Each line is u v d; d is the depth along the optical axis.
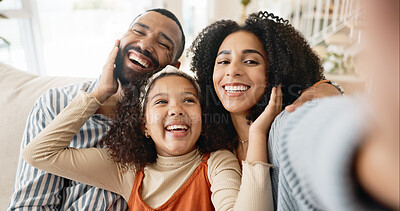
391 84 0.24
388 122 0.26
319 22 2.91
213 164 0.77
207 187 0.76
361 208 0.30
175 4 3.23
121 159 0.80
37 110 0.91
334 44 2.18
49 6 2.88
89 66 3.09
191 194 0.75
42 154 0.77
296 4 3.28
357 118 0.31
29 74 1.23
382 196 0.28
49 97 0.91
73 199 0.87
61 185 0.88
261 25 0.76
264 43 0.75
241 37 0.75
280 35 0.74
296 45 0.76
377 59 0.25
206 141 0.81
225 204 0.67
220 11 4.92
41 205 0.84
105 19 3.41
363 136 0.29
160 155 0.81
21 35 2.59
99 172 0.80
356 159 0.30
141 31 0.91
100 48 3.32
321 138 0.35
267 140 0.70
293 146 0.41
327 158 0.33
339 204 0.32
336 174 0.31
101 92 0.84
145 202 0.77
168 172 0.78
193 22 4.41
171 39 0.94
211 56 0.82
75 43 3.23
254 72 0.73
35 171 0.85
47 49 2.91
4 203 1.04
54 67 2.99
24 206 0.83
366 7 0.25
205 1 4.63
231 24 0.81
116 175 0.82
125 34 0.93
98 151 0.82
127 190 0.81
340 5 2.61
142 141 0.82
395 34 0.23
